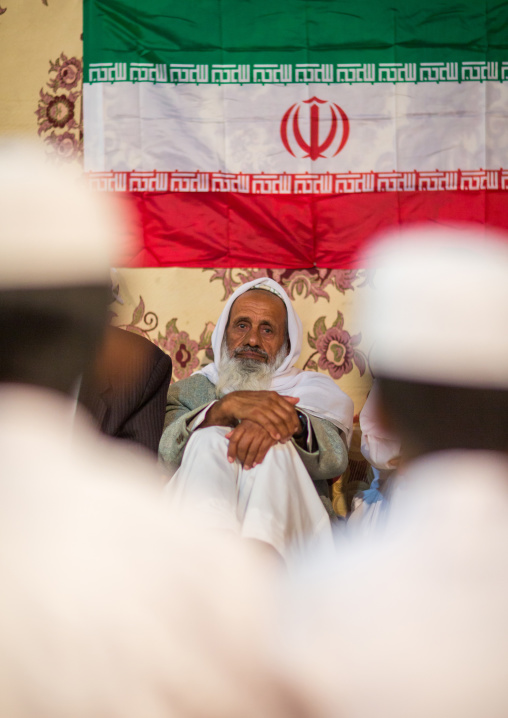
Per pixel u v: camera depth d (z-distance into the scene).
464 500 0.86
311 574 0.90
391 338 0.90
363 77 4.16
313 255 4.16
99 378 1.11
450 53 4.16
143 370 2.96
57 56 4.13
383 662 0.81
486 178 4.17
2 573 0.82
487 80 4.16
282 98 4.15
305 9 4.14
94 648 0.80
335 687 0.80
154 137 4.12
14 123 4.14
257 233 4.15
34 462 0.87
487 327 0.86
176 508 1.04
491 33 4.16
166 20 4.12
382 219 4.15
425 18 4.16
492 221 4.16
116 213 4.10
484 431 0.87
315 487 3.06
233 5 4.13
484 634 0.81
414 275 0.90
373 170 4.16
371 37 4.16
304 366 4.15
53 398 0.92
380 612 0.83
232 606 0.83
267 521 2.47
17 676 0.79
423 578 0.84
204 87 4.14
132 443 2.78
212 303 4.14
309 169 4.16
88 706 0.79
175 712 0.78
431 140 4.17
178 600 0.82
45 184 0.94
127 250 4.10
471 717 0.78
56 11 4.12
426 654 0.80
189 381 3.60
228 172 4.15
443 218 4.16
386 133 4.16
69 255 0.91
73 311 0.91
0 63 4.13
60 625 0.80
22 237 0.90
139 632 0.80
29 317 0.89
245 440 2.75
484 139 4.17
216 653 0.80
